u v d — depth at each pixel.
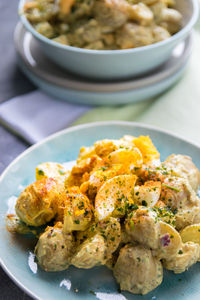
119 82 0.63
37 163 0.52
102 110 0.64
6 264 0.42
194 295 0.41
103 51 0.58
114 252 0.43
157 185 0.44
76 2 0.65
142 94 0.64
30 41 0.70
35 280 0.41
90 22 0.63
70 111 0.63
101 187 0.43
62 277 0.42
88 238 0.42
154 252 0.41
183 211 0.44
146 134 0.55
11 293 0.43
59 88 0.63
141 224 0.40
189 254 0.41
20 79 0.67
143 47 0.59
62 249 0.41
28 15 0.66
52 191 0.44
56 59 0.62
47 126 0.60
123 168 0.45
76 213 0.42
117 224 0.41
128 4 0.63
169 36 0.65
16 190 0.49
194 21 0.63
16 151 0.57
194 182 0.47
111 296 0.41
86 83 0.63
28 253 0.43
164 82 0.64
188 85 0.68
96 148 0.48
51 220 0.46
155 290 0.41
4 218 0.46
